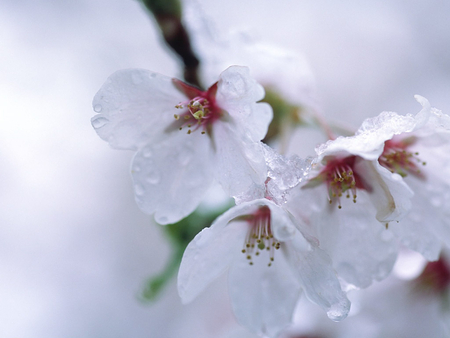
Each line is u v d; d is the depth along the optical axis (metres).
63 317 0.27
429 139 0.21
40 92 0.26
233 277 0.21
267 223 0.21
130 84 0.21
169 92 0.21
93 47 0.26
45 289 0.27
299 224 0.20
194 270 0.20
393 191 0.21
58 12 0.26
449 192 0.21
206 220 0.23
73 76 0.26
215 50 0.22
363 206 0.21
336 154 0.21
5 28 0.26
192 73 0.22
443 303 0.24
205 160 0.21
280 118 0.22
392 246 0.21
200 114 0.21
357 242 0.21
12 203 0.27
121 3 0.26
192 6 0.22
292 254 0.21
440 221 0.21
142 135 0.21
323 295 0.20
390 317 0.24
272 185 0.20
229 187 0.21
